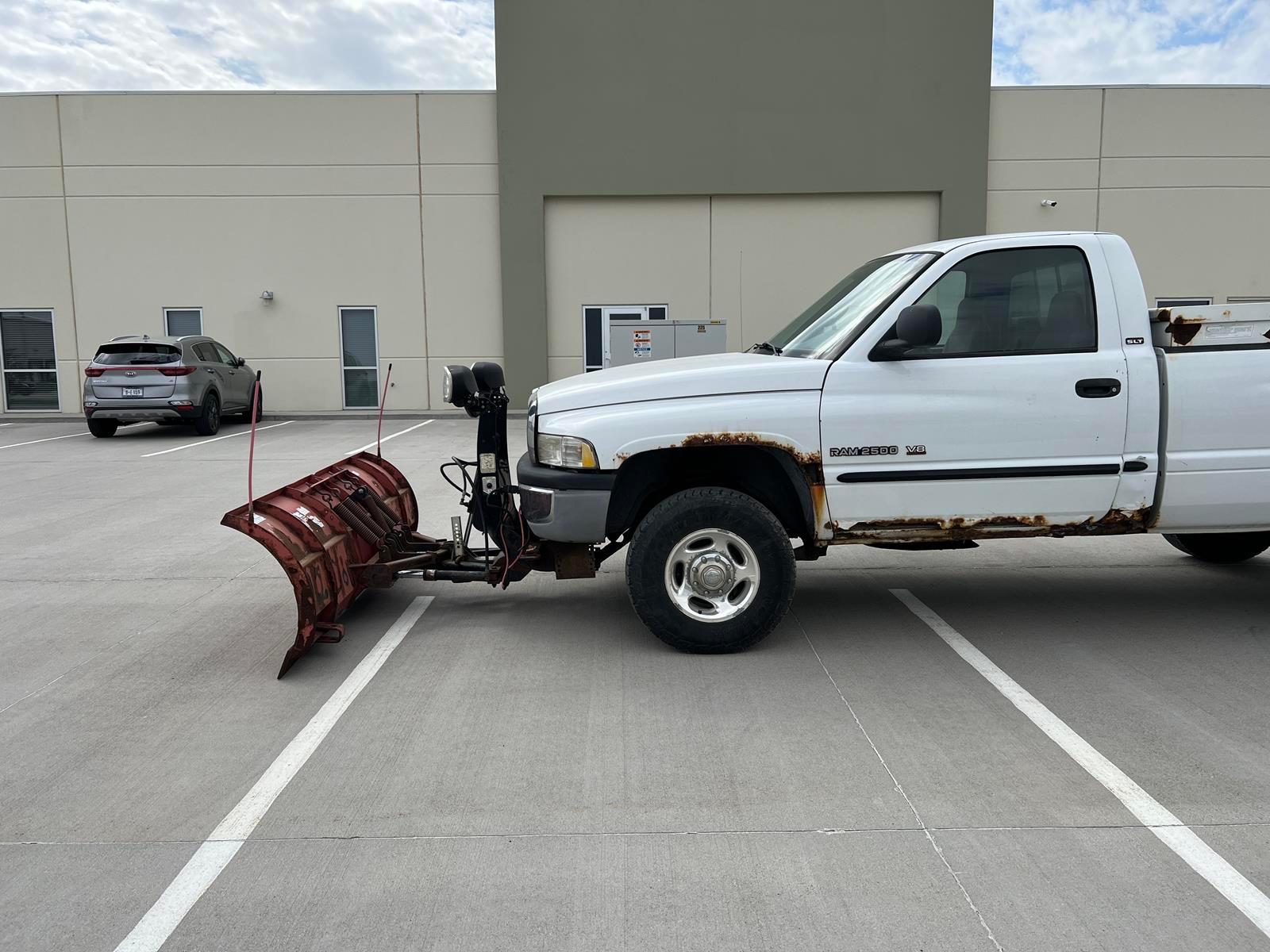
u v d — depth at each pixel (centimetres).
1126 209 1873
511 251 1864
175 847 296
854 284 512
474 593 601
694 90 1817
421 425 1716
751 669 451
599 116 1827
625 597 588
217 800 328
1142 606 552
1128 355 450
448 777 343
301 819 313
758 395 448
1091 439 450
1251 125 1856
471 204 1888
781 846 292
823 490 450
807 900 263
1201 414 450
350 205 1891
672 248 1877
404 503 628
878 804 318
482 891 270
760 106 1819
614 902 264
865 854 287
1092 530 462
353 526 521
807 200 1858
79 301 1917
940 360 447
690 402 449
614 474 453
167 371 1502
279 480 1073
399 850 293
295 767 352
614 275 1888
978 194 1833
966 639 492
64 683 444
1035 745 363
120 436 1569
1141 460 451
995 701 408
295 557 450
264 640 508
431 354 1927
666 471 484
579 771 346
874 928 251
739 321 1888
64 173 1883
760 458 479
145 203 1891
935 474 448
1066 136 1848
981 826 303
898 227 1864
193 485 1046
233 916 260
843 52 1805
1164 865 279
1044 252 455
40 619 552
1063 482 452
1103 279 453
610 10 1800
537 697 420
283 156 1880
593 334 1906
